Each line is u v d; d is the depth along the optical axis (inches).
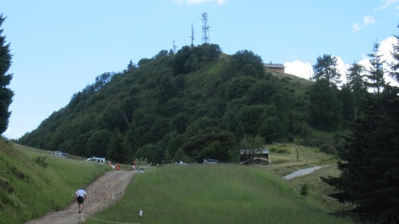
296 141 3806.6
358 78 4741.6
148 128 4763.8
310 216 1040.8
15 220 739.4
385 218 999.0
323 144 3604.8
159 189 1347.2
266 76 5625.0
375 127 1122.7
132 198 1171.9
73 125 5172.2
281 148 3430.1
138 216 881.5
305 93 5246.1
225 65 6117.1
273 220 947.3
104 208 1010.7
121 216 871.7
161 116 5064.0
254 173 1726.1
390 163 997.8
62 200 1050.7
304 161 2950.3
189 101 5447.8
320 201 1640.0
